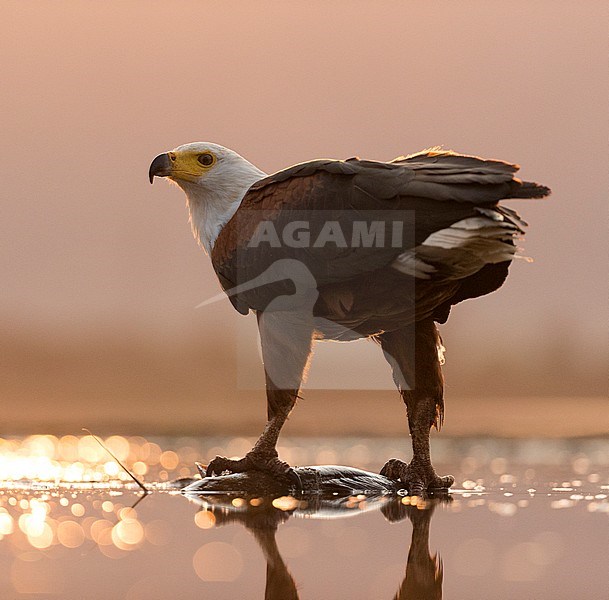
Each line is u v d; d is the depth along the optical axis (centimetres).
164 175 1258
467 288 1147
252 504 1062
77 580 712
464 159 1074
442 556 797
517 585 711
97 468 1371
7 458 1483
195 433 1772
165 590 691
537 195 1016
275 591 693
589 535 875
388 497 1118
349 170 1067
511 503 1064
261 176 1267
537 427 1850
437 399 1170
